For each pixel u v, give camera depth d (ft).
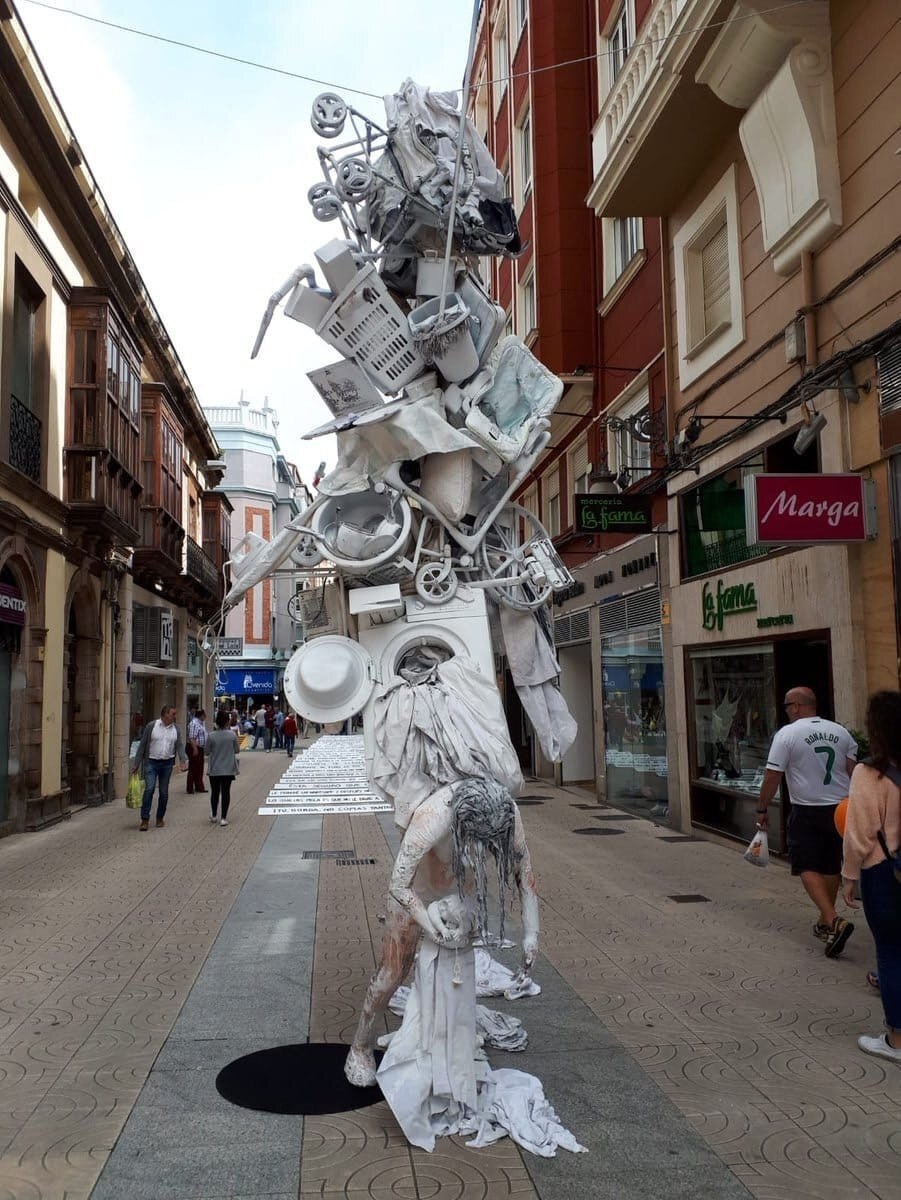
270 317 16.28
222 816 44.83
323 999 16.98
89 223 53.06
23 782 42.39
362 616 15.67
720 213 36.55
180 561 78.74
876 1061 13.92
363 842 38.40
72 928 23.02
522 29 67.00
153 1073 13.51
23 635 42.93
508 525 17.20
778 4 27.73
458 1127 11.59
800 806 20.42
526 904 12.67
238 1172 10.62
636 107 35.58
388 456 16.22
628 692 47.78
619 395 48.57
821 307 28.78
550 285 56.59
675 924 22.75
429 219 16.37
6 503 38.93
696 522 38.88
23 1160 10.93
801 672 31.50
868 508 25.86
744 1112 12.19
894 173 25.27
